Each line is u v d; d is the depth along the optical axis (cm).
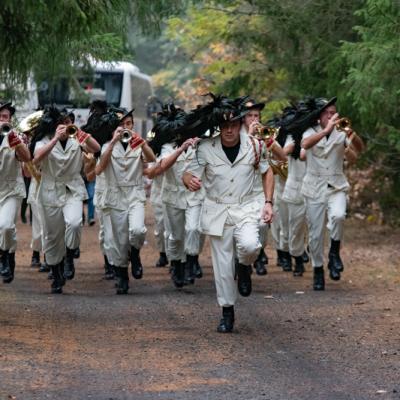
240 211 1845
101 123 2416
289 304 2225
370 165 3781
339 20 3556
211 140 1852
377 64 2833
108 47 3297
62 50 2459
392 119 3234
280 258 2936
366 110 2927
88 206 4250
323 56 3622
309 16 3569
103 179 2686
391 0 2798
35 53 2362
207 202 1861
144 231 2370
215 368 1591
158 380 1509
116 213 2381
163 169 2048
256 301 2275
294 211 2647
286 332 1889
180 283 2522
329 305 2203
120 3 2294
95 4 2131
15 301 2266
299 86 3862
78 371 1563
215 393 1435
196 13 4044
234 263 1875
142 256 3284
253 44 3991
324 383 1495
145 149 2348
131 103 5772
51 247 2378
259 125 1881
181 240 2523
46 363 1612
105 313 2114
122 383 1490
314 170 2423
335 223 2416
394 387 1473
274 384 1488
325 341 1803
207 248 3419
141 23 3188
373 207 4072
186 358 1662
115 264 2417
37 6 2058
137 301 2294
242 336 1852
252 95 4219
